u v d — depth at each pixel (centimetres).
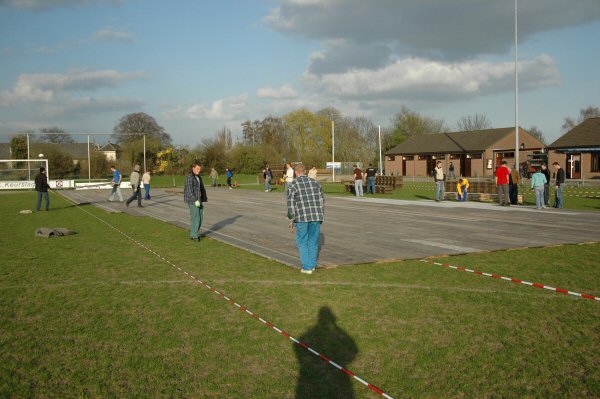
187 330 577
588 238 1222
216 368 474
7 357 502
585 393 418
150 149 6056
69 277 845
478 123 8994
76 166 5450
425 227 1457
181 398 416
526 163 4916
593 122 4881
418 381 443
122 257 1027
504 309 643
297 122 7350
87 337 556
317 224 858
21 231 1471
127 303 687
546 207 2078
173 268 912
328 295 716
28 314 640
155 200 2842
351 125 8119
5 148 6744
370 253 1038
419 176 6800
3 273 877
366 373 461
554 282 775
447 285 765
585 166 4681
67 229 1437
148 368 474
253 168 6694
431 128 8231
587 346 516
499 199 2184
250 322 604
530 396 413
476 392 421
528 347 517
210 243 1205
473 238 1238
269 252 1066
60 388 434
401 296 707
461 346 521
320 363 484
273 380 448
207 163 6469
